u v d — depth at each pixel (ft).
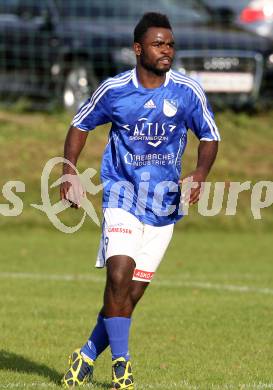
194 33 181.78
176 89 60.39
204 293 103.81
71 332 83.97
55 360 73.10
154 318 90.33
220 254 132.67
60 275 114.73
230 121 185.78
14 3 189.78
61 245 139.44
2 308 94.43
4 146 171.22
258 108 190.60
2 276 113.29
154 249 61.46
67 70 186.19
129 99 60.13
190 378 66.95
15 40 187.83
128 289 59.67
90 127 61.82
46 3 189.37
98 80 184.44
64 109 187.73
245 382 65.92
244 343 80.07
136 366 71.15
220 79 181.16
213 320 89.51
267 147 176.65
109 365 72.95
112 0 189.98
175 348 77.97
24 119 188.03
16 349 77.00
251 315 91.91
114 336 60.08
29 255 129.59
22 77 189.37
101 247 61.26
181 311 93.76
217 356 75.05
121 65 183.01
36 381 65.00
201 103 60.85
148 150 60.70
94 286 108.06
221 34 182.50
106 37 184.14
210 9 188.85
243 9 186.39
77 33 185.57
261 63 182.60
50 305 96.37
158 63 59.36
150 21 59.67
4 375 66.95
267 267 122.01
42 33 187.01
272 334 83.82
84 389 61.05
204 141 61.46
